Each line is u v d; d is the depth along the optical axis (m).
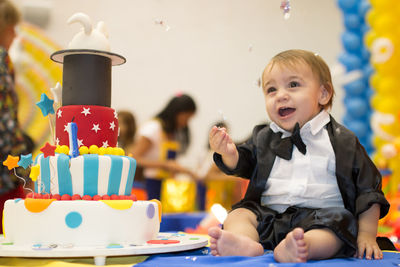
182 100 3.80
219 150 1.59
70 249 1.24
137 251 1.26
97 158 1.45
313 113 1.64
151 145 3.71
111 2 6.28
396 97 4.04
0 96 2.12
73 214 1.37
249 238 1.34
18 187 2.23
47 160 1.46
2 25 2.31
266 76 1.69
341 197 1.56
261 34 6.43
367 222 1.46
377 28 4.14
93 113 1.54
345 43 4.57
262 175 1.63
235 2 6.46
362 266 1.14
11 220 1.43
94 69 1.57
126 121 4.09
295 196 1.55
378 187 1.50
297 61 1.64
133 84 6.27
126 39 6.31
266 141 1.69
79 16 1.55
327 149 1.58
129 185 1.57
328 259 1.31
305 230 1.34
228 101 6.36
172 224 3.03
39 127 4.58
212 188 4.59
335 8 6.35
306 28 6.37
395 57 4.04
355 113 4.42
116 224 1.40
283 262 1.21
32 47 4.82
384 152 3.36
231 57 6.42
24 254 1.22
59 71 4.84
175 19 6.43
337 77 4.49
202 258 1.24
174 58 6.38
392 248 1.57
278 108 1.63
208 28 6.45
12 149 2.15
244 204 1.63
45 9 5.96
